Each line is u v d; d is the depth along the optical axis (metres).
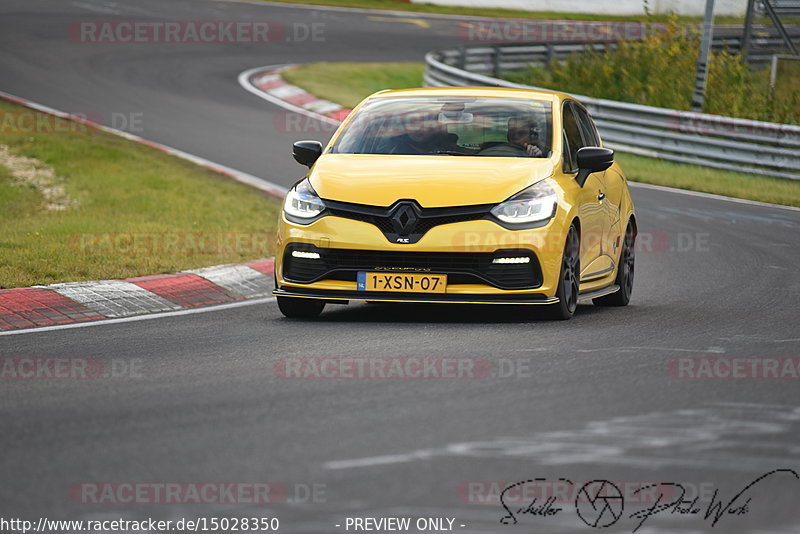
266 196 57.66
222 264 41.16
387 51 127.62
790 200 67.81
